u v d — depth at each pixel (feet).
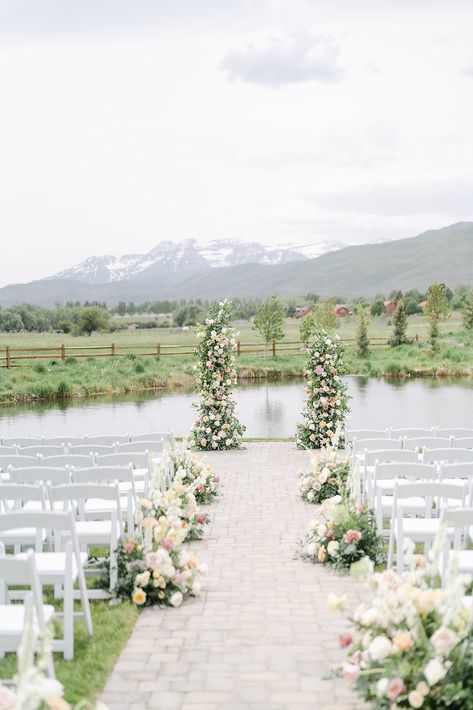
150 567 17.56
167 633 15.84
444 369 95.91
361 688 11.76
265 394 76.74
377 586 12.39
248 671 13.91
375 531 20.88
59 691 8.91
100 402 73.26
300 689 13.16
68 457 23.09
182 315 431.02
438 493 17.54
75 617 15.67
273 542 23.22
